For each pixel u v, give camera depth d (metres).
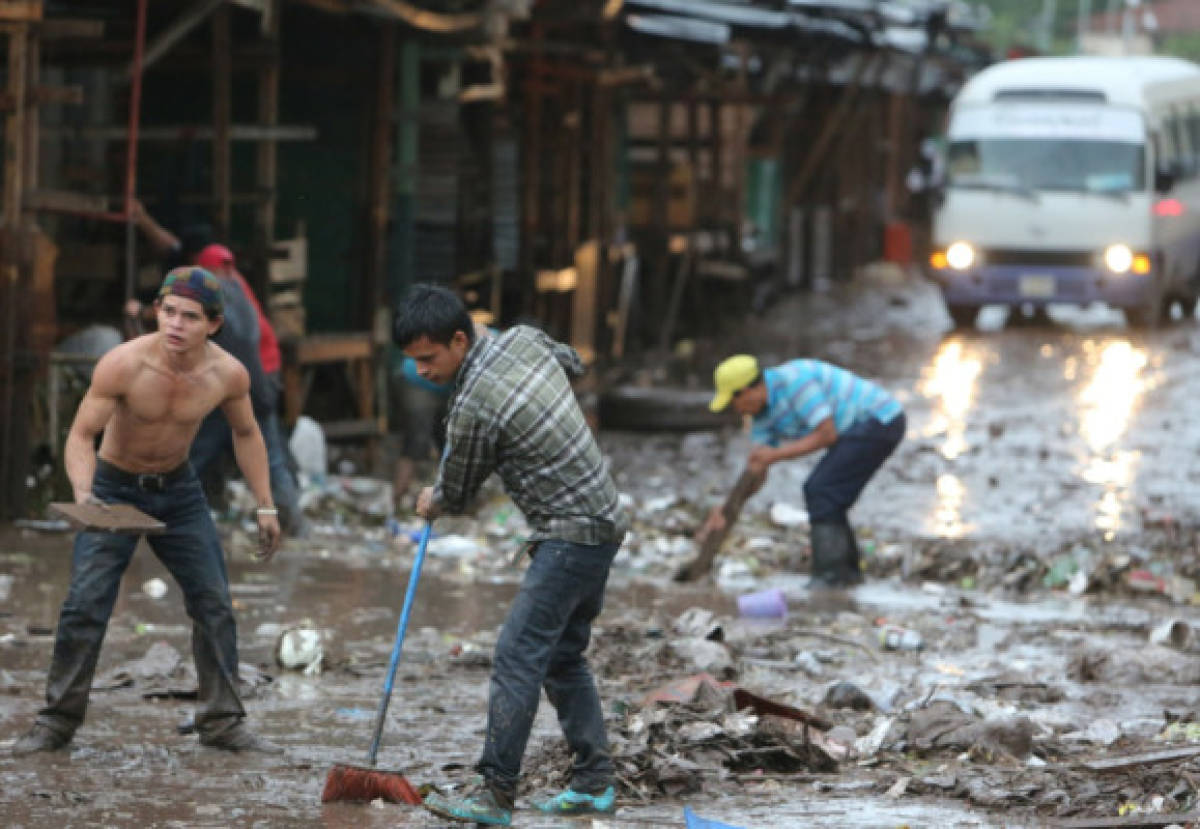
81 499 17.50
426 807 16.56
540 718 20.64
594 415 51.03
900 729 20.05
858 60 88.75
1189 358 63.50
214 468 34.31
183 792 17.12
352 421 41.69
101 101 46.31
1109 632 27.31
